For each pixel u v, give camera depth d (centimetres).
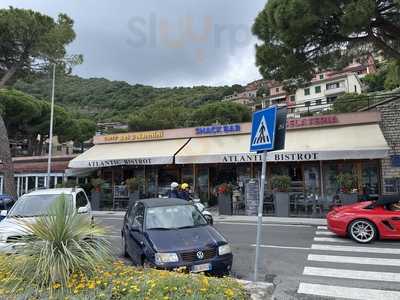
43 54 2198
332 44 1438
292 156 1764
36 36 2125
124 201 2220
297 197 1727
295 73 1466
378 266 753
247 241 1078
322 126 1883
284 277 692
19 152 4375
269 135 614
